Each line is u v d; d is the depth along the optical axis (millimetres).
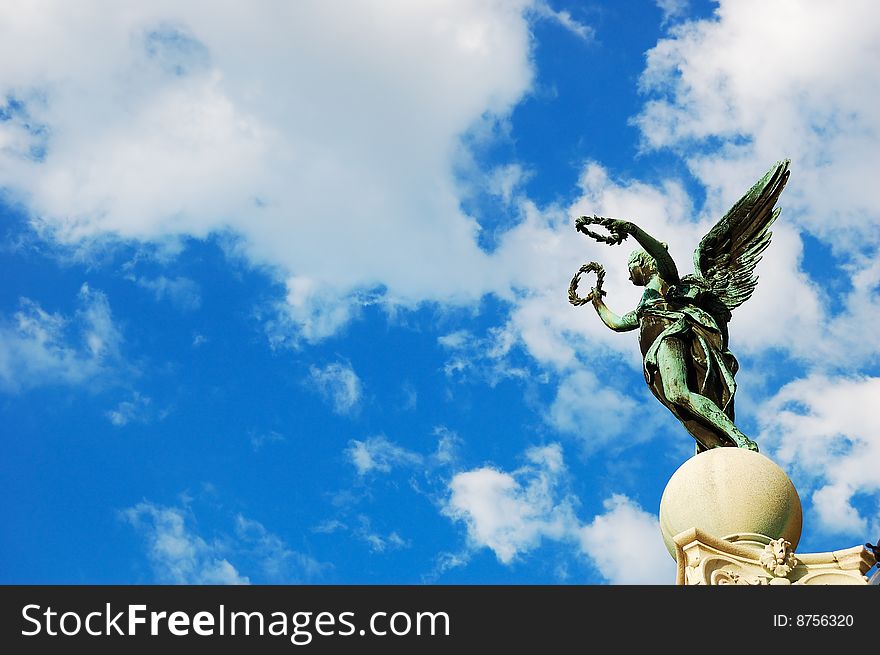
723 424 20219
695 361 21453
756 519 18266
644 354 22172
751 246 23031
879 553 17719
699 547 17531
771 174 23125
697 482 18719
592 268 23922
